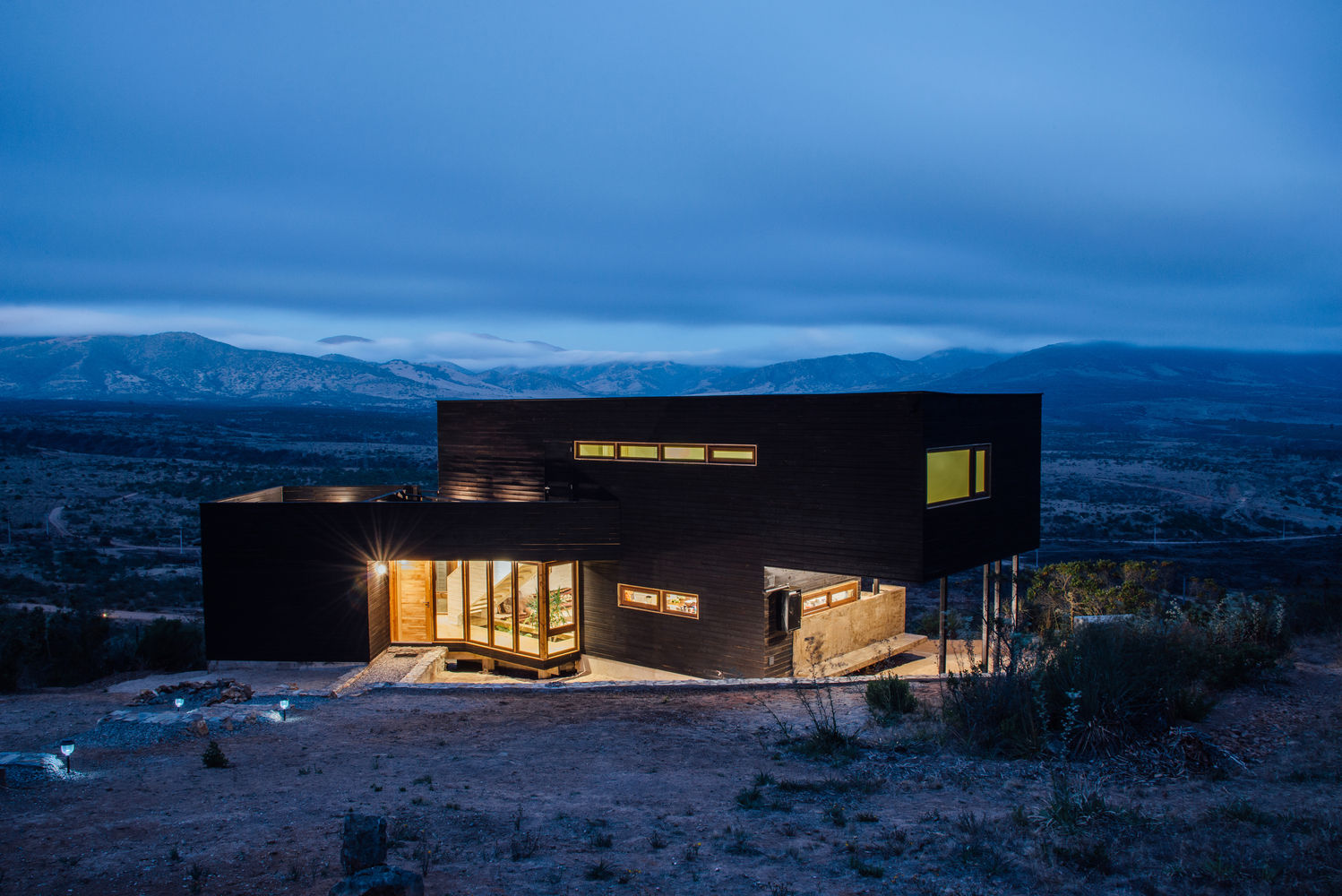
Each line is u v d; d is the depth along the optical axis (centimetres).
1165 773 796
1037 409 1866
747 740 1061
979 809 716
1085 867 550
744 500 1683
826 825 689
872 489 1520
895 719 1096
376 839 513
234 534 1767
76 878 579
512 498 2058
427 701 1390
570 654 1917
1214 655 1143
